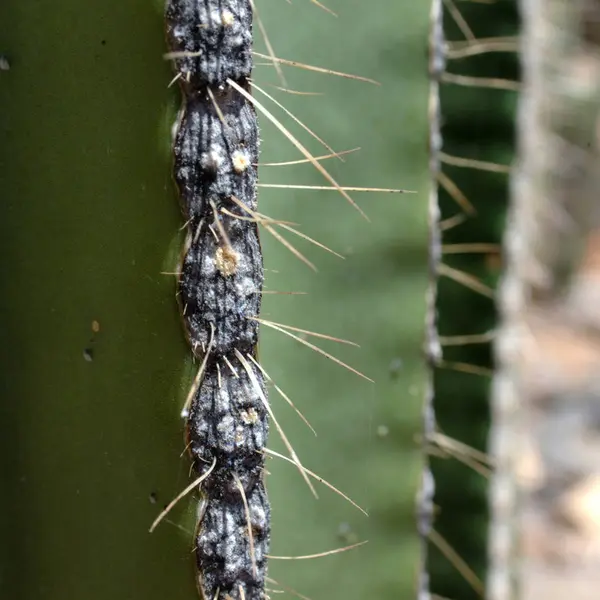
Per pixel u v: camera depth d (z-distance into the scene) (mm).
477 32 423
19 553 344
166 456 323
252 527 325
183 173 316
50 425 337
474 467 426
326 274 387
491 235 426
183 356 319
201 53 315
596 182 894
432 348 399
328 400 390
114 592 334
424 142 393
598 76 809
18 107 329
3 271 335
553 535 760
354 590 397
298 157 380
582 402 907
